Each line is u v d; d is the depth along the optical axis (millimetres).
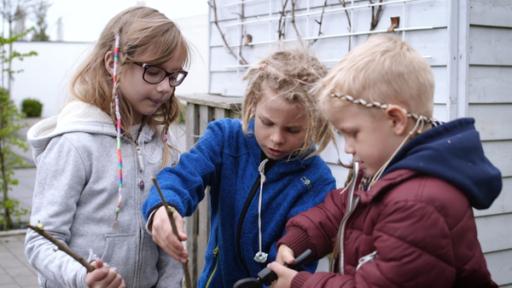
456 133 1460
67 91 2154
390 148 1473
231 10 5336
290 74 1882
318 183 2115
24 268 5605
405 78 1456
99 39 2125
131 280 2062
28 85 26250
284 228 2098
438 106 3406
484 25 3326
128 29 2023
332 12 4227
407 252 1351
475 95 3340
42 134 2086
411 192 1383
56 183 1945
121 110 2064
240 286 1583
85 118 2029
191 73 7828
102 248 1989
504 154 3488
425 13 3463
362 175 1624
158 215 1831
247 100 2051
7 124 7066
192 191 2041
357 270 1454
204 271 2322
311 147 2049
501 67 3418
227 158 2172
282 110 1896
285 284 1551
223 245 2182
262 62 1978
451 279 1374
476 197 1428
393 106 1435
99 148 2018
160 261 2164
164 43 2006
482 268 1436
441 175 1390
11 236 6695
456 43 3309
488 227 3527
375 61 1464
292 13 4469
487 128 3408
